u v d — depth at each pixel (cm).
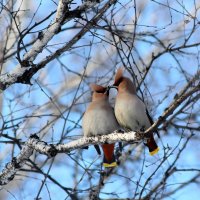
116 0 960
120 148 1175
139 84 1201
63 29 1231
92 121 1159
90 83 1277
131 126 1172
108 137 961
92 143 972
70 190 1141
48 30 973
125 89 1175
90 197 1141
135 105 1154
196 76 917
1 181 1003
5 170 1000
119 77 1188
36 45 980
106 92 1186
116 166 1157
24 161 993
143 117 1162
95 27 998
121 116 1162
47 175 1062
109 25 1029
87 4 964
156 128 914
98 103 1173
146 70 1212
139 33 1260
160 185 1131
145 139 934
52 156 970
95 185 1205
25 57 988
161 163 1086
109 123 1162
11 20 1147
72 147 970
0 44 1309
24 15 1348
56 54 993
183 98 845
